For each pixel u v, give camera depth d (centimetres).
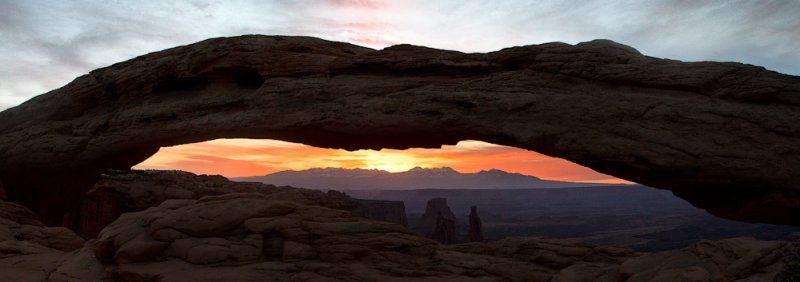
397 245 1598
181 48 2428
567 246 1634
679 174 1390
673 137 1420
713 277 926
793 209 1261
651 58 1653
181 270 1332
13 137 2550
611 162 1498
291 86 2097
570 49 1759
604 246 1617
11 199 2544
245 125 2084
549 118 1642
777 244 944
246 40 2242
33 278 1406
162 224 1499
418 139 1948
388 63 2019
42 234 1991
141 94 2447
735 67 1480
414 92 1919
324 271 1407
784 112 1337
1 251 1684
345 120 1934
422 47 2091
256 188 3741
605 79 1638
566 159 1636
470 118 1761
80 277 1355
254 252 1479
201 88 2344
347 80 2059
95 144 2372
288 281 1327
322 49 2223
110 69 2575
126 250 1384
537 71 1792
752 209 1334
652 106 1505
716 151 1350
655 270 1064
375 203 11044
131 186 3741
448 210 16138
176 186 3853
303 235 1565
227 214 1562
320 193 6222
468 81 1898
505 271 1464
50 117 2595
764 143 1315
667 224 17388
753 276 871
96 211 3512
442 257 1559
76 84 2603
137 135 2316
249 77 2283
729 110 1395
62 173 2464
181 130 2216
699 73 1505
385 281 1360
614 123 1531
